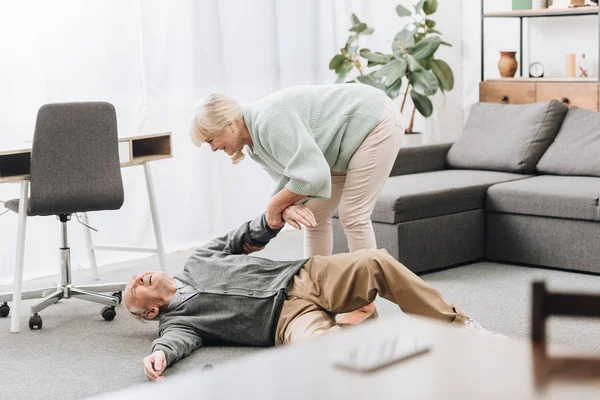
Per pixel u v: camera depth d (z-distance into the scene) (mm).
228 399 1235
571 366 1271
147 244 5277
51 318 3848
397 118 3266
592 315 1340
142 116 5121
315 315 3002
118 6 4969
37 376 3055
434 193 4355
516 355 1327
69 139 3758
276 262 3172
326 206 3410
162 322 3238
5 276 4719
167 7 5176
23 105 4648
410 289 2926
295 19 5836
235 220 5680
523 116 5035
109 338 3502
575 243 4258
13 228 4719
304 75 5930
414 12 6477
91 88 4906
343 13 6160
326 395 1223
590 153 4680
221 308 3152
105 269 4922
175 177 5336
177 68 5258
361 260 2969
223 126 3041
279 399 1221
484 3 6461
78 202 3832
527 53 6258
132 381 2967
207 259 3297
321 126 3152
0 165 3922
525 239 4453
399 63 5719
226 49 5484
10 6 4562
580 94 5523
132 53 5055
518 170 4910
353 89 3234
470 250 4559
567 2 5723
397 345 1408
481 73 6137
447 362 1318
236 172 5656
